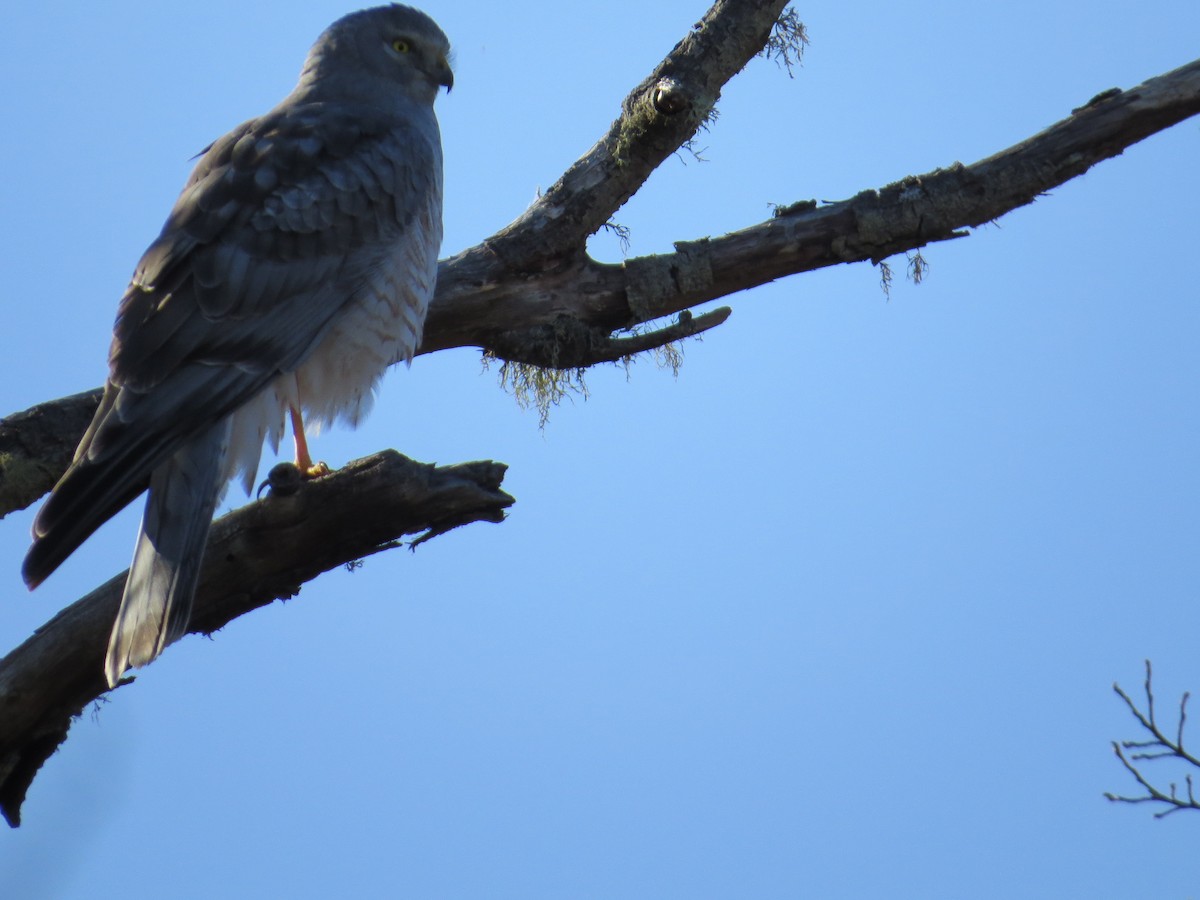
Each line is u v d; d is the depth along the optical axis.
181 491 9.25
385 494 8.66
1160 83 12.15
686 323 12.29
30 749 9.10
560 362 12.27
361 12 12.27
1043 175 12.09
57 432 10.98
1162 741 9.57
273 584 9.11
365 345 10.83
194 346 9.80
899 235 12.17
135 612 8.66
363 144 11.08
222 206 10.33
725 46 11.90
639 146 11.91
